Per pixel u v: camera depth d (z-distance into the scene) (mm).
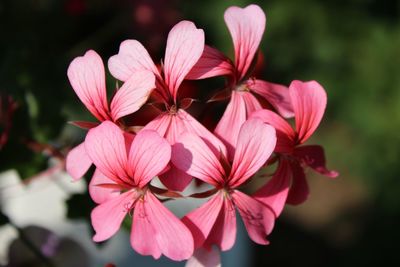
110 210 325
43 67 436
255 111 330
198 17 1028
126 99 322
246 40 337
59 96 435
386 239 950
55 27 487
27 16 473
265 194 334
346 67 1083
